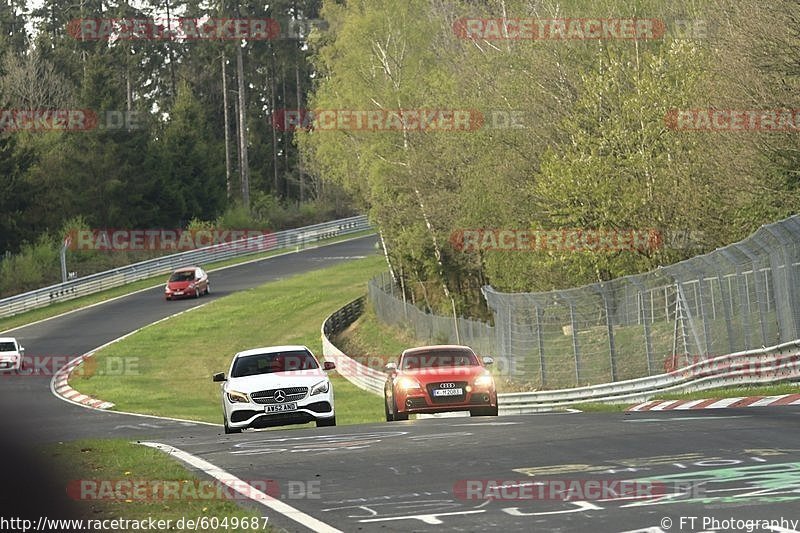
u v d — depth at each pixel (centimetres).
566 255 11631
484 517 2630
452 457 3847
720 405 6156
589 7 13725
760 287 6969
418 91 16938
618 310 9538
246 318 18625
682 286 8206
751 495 2706
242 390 6266
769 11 9962
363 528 2573
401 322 16500
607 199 11394
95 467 4122
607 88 11944
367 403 11538
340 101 18350
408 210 16800
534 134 13825
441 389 6700
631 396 8425
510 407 9544
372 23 17788
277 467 3881
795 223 6544
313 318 18425
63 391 12975
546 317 11025
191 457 4431
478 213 14775
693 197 11012
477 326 12519
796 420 4431
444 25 18200
